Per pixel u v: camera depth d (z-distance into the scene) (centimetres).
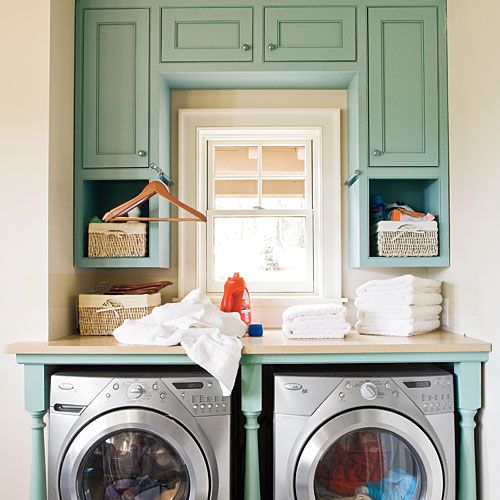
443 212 232
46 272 205
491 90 188
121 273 260
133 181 259
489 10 189
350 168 253
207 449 186
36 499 195
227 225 270
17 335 205
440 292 239
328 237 260
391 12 233
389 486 189
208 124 261
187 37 232
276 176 271
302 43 233
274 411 192
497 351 187
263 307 256
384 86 233
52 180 209
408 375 193
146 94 232
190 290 259
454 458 192
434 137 232
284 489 189
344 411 188
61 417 189
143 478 188
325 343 199
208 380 189
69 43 228
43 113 206
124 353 191
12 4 209
